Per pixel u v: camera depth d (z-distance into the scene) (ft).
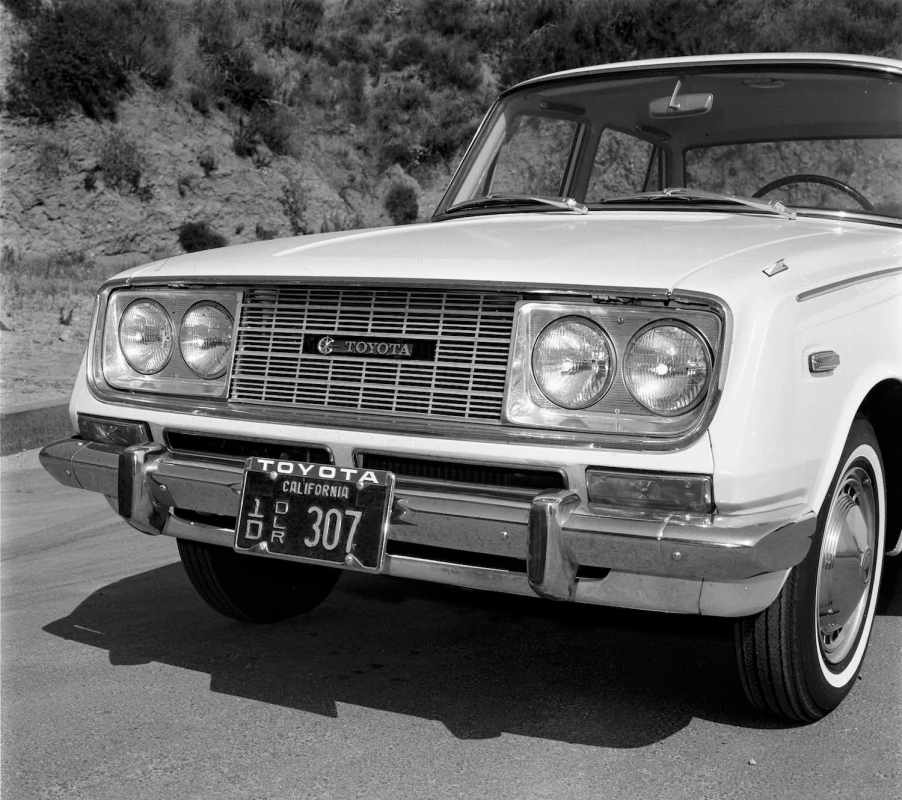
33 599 12.58
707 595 8.13
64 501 17.70
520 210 12.21
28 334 35.94
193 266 9.95
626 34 66.03
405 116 87.66
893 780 8.17
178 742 8.75
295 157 78.33
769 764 8.44
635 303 7.99
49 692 9.78
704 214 11.31
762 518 7.83
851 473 9.49
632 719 9.32
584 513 7.96
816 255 9.10
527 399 8.27
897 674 10.38
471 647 11.13
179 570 13.83
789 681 8.84
